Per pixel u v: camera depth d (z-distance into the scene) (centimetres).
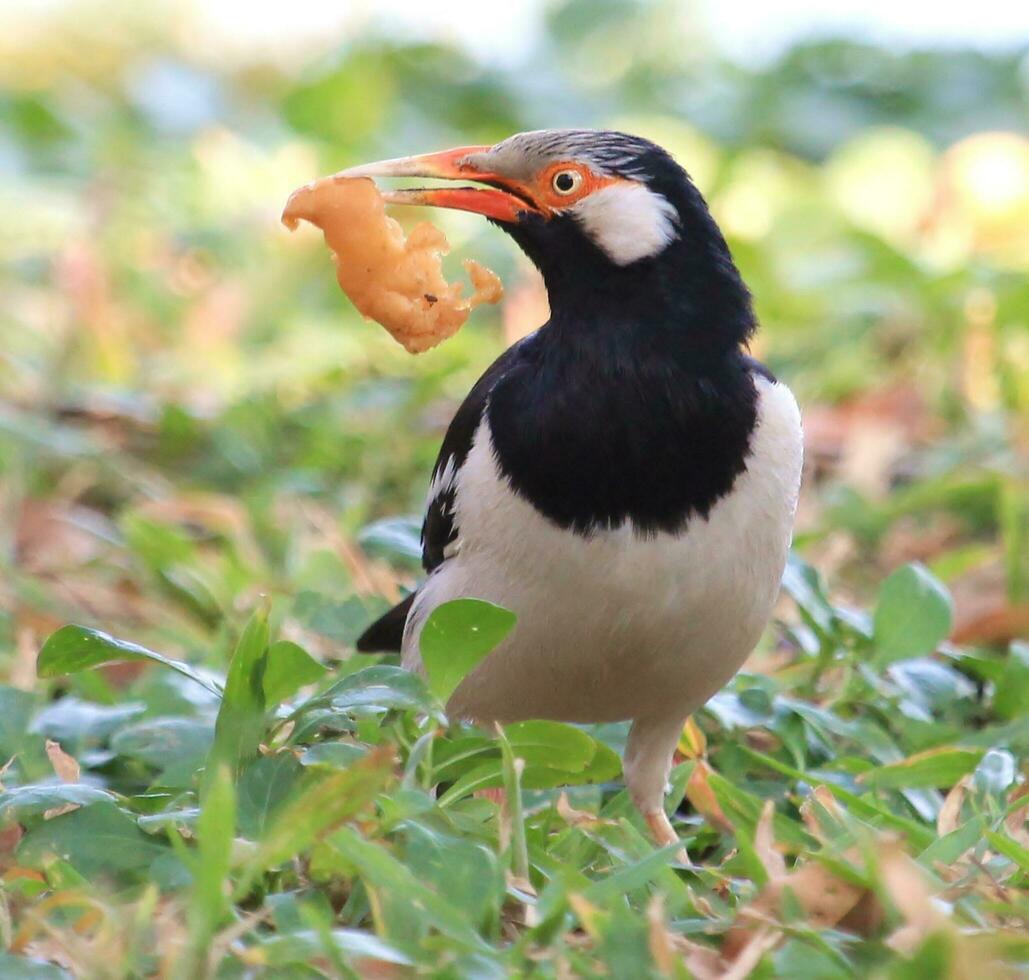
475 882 659
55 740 884
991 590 1234
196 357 1684
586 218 840
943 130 2412
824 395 1631
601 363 814
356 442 1449
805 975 612
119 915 632
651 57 2636
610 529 801
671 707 870
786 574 1021
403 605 942
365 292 896
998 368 1612
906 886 601
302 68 2600
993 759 814
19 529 1295
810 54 2547
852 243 1897
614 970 606
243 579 1198
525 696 866
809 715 924
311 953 598
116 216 2011
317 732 821
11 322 1706
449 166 873
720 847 855
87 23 2702
